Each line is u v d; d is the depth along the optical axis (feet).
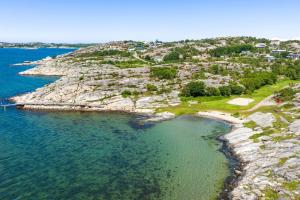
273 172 192.03
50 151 250.37
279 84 533.14
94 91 462.60
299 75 578.25
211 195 179.11
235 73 564.71
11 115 378.12
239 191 177.99
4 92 536.83
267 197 166.50
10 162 224.33
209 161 231.09
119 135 298.35
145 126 331.16
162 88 473.26
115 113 394.52
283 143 233.96
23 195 177.37
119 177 203.10
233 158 236.02
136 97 446.19
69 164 223.51
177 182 195.93
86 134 301.02
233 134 288.10
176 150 255.91
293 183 175.52
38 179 197.98
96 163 226.17
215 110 386.32
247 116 345.92
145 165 223.51
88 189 186.29
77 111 406.62
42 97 459.32
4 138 282.77
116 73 543.39
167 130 315.37
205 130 314.35
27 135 294.25
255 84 491.31
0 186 186.91
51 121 352.28
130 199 174.91
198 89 446.60
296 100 378.53
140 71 555.28
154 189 186.70
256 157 223.30
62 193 180.96
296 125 269.44
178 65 611.88
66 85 483.10
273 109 358.64
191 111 383.86
